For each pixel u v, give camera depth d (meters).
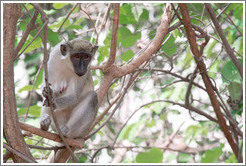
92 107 6.51
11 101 4.88
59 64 6.56
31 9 6.88
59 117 6.70
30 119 7.98
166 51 7.14
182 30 7.12
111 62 6.09
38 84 7.55
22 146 4.95
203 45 5.87
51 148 5.70
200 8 7.33
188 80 6.06
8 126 4.86
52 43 7.00
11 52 4.85
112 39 5.83
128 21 7.78
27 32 4.95
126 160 7.68
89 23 10.03
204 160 6.27
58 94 6.58
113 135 10.31
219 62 8.20
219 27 5.75
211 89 5.79
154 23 9.45
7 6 4.83
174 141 10.61
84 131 6.43
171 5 6.09
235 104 6.48
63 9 9.45
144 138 11.19
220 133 9.34
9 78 4.84
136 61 6.14
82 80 6.64
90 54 6.72
